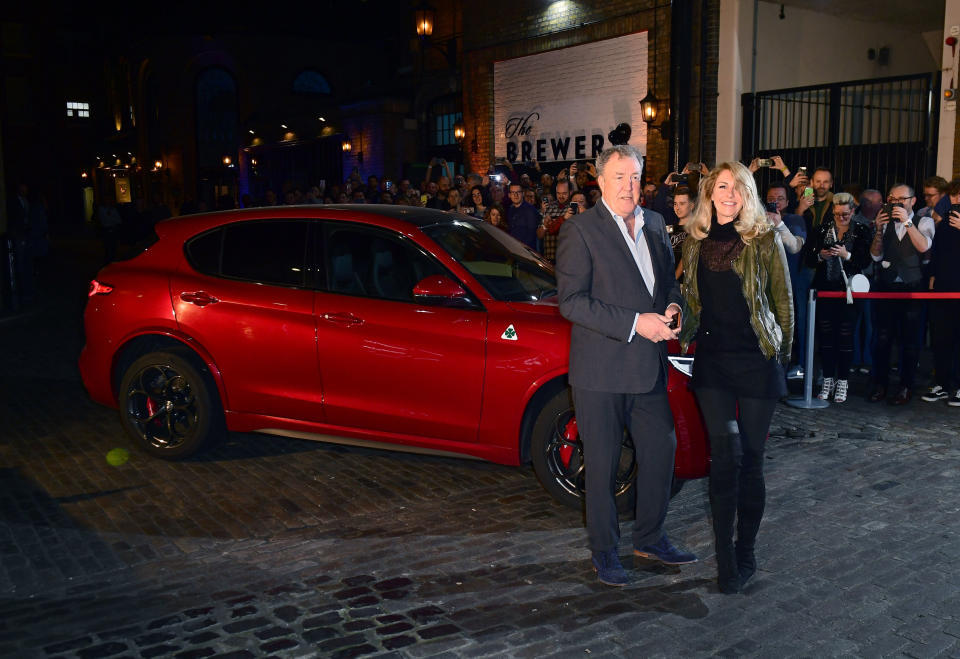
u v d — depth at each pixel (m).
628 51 13.72
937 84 9.53
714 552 3.83
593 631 3.11
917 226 7.04
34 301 13.55
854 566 3.63
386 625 3.17
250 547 3.98
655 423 3.52
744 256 3.21
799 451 5.30
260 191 30.02
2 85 39.56
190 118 34.47
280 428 5.03
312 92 34.00
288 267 5.00
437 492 4.72
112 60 40.19
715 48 12.12
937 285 6.37
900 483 4.68
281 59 33.12
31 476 5.07
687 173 8.15
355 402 4.74
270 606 3.35
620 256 3.31
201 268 5.22
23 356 8.95
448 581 3.57
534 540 4.00
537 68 15.58
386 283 4.74
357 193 14.11
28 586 3.59
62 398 7.07
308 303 4.84
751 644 2.99
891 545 3.84
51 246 28.77
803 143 13.12
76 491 4.80
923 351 8.59
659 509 3.62
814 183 7.45
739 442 3.36
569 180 10.19
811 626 3.11
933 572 3.55
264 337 4.91
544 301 4.55
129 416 5.36
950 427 5.82
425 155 20.89
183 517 4.39
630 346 3.32
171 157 34.91
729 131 12.12
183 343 5.21
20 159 40.75
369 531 4.16
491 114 16.78
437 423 4.55
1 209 12.28
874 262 6.60
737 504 3.46
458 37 19.34
